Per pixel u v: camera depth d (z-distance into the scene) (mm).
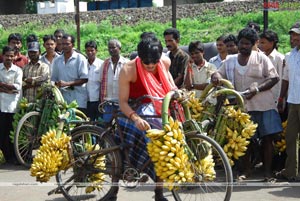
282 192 5309
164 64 4645
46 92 6688
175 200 4680
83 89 7168
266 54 6156
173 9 9977
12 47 6996
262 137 5727
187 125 4570
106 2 33906
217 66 6832
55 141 4828
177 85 6539
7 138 7176
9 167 6906
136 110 4559
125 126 4676
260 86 5523
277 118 5688
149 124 4480
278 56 6145
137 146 4629
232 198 5098
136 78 4500
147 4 32844
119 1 33562
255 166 6340
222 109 5320
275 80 5566
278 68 6141
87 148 5004
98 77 7316
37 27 24672
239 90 5703
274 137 5777
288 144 5664
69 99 7102
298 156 5926
